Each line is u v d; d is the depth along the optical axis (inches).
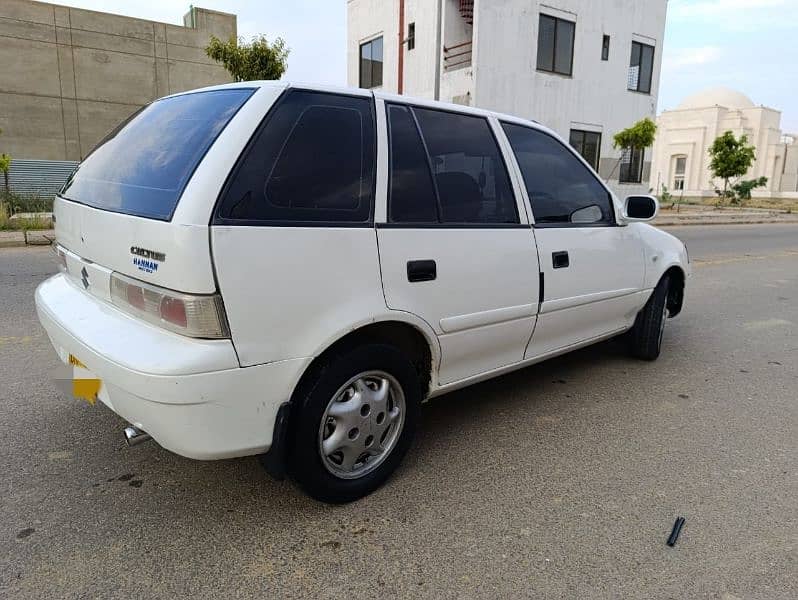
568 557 94.3
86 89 818.8
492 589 86.6
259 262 87.7
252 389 89.3
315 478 101.0
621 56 851.4
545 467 123.7
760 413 156.3
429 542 97.3
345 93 105.2
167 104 117.0
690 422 149.4
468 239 119.1
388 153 107.9
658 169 1967.3
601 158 866.8
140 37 843.4
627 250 167.9
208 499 107.8
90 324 98.2
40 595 82.7
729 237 669.3
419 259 109.4
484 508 107.7
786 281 374.3
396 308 105.6
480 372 130.9
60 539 95.0
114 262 96.8
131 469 117.1
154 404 84.7
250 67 564.1
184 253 82.4
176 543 95.1
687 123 1884.8
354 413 103.8
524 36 741.3
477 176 126.1
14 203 611.5
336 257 96.7
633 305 177.0
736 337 234.2
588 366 191.8
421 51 796.6
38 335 200.1
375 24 884.0
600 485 117.0
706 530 102.8
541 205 141.6
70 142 820.0
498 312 126.9
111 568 88.7
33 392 152.3
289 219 92.2
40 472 114.9
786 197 1931.6
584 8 792.3
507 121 138.1
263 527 100.0
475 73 711.1
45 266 330.3
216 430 87.5
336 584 86.8
